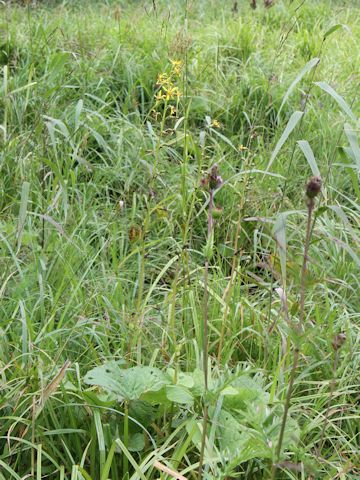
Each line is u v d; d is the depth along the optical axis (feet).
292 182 14.43
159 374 8.21
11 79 16.16
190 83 17.44
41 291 9.32
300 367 9.61
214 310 10.18
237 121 17.29
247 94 17.89
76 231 12.05
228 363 9.54
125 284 10.97
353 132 7.64
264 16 24.80
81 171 14.17
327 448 8.64
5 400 7.88
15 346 8.78
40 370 7.88
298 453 7.39
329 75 18.56
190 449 7.80
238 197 13.43
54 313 9.10
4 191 13.01
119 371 8.21
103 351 9.13
